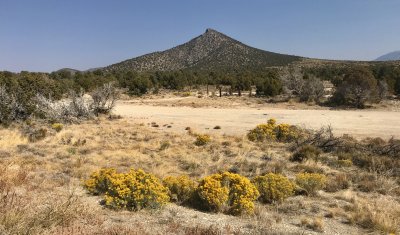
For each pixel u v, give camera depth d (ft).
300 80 182.09
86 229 20.57
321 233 26.37
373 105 151.84
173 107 166.30
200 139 73.31
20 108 105.81
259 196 34.91
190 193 33.68
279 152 63.72
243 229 25.32
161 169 49.06
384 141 73.61
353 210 32.42
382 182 42.75
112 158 57.67
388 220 28.45
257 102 177.78
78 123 110.93
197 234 22.49
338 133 87.61
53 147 66.80
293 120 112.88
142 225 24.20
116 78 293.23
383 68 280.31
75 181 39.29
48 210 21.07
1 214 19.10
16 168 42.11
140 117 128.36
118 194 29.17
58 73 306.35
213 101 185.68
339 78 215.10
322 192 39.47
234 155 60.49
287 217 30.40
